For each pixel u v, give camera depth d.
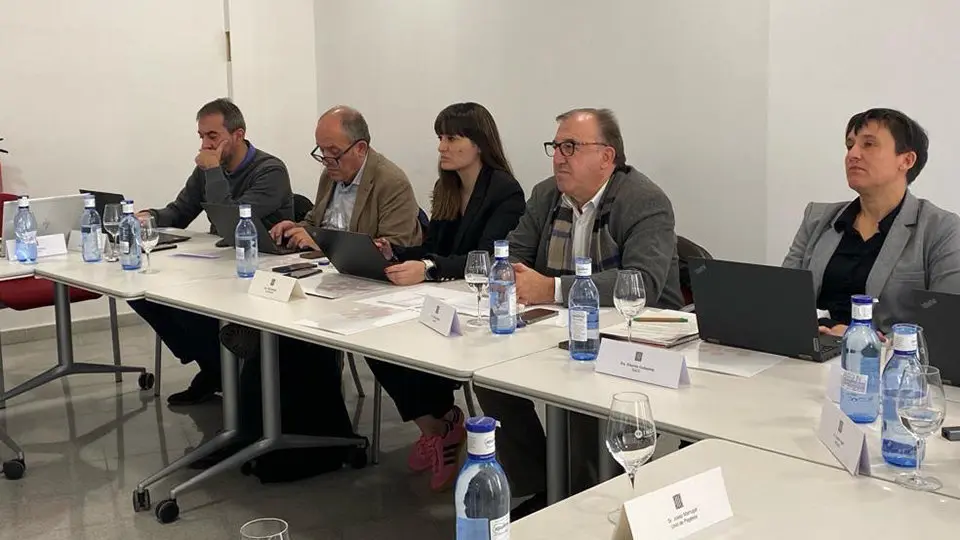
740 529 1.23
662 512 1.20
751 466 1.45
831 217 2.67
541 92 4.60
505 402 2.67
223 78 5.75
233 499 3.02
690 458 1.49
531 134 4.69
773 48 3.62
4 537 2.75
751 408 1.72
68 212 3.81
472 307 2.63
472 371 2.00
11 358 4.83
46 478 3.20
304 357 3.26
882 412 1.50
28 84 5.09
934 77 3.16
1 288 3.97
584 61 4.36
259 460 3.15
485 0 4.83
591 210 2.84
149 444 3.52
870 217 2.56
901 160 2.45
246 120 5.88
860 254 2.54
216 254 3.65
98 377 4.43
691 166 3.98
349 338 2.31
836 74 3.43
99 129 5.34
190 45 5.61
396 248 3.42
